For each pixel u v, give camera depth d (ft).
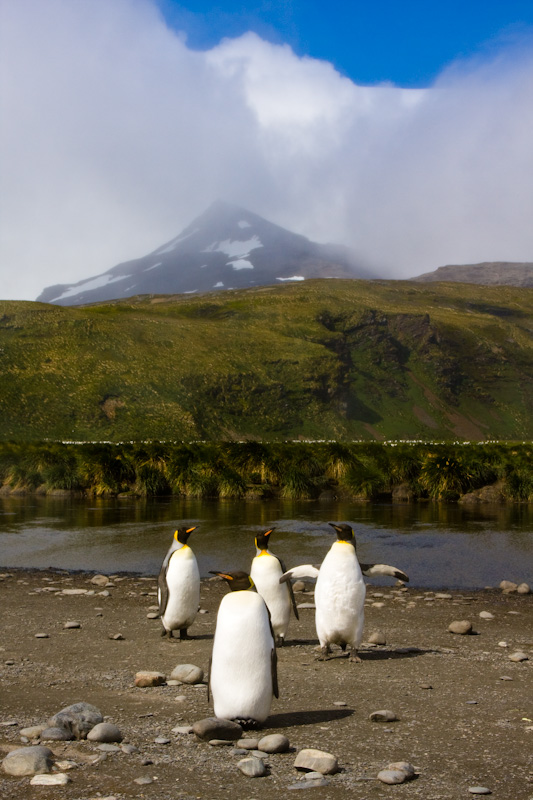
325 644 25.64
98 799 12.55
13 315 444.14
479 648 27.48
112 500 99.45
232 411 435.53
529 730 17.34
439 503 93.76
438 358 640.58
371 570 25.71
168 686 21.52
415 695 20.72
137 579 44.06
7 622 31.37
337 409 513.45
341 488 102.99
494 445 143.43
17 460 123.85
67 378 390.63
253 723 17.42
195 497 102.94
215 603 37.42
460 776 14.16
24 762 14.17
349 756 15.46
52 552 54.80
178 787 13.34
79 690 20.92
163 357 452.35
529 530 65.51
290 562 48.19
